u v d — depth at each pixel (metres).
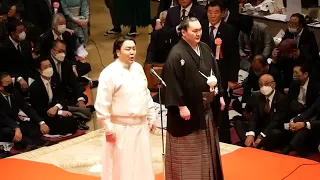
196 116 8.20
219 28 10.88
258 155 10.35
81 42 16.55
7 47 12.91
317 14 15.53
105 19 20.52
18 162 10.20
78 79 14.43
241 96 13.26
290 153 10.95
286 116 11.02
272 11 16.17
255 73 12.21
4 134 11.27
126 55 8.09
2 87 11.38
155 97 12.75
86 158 10.35
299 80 11.41
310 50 13.31
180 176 8.38
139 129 8.33
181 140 8.27
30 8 15.42
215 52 10.87
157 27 13.89
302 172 9.66
